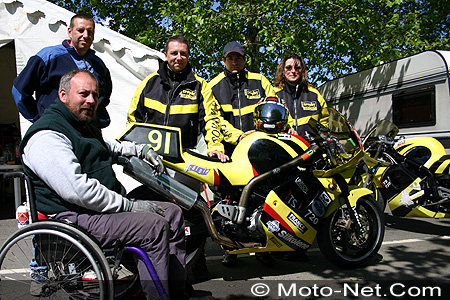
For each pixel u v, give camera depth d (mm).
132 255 2293
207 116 3375
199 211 2801
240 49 3676
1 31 5020
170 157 2775
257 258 3670
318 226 3184
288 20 8258
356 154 3363
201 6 8266
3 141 6852
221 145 3264
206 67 9125
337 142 3205
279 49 8688
